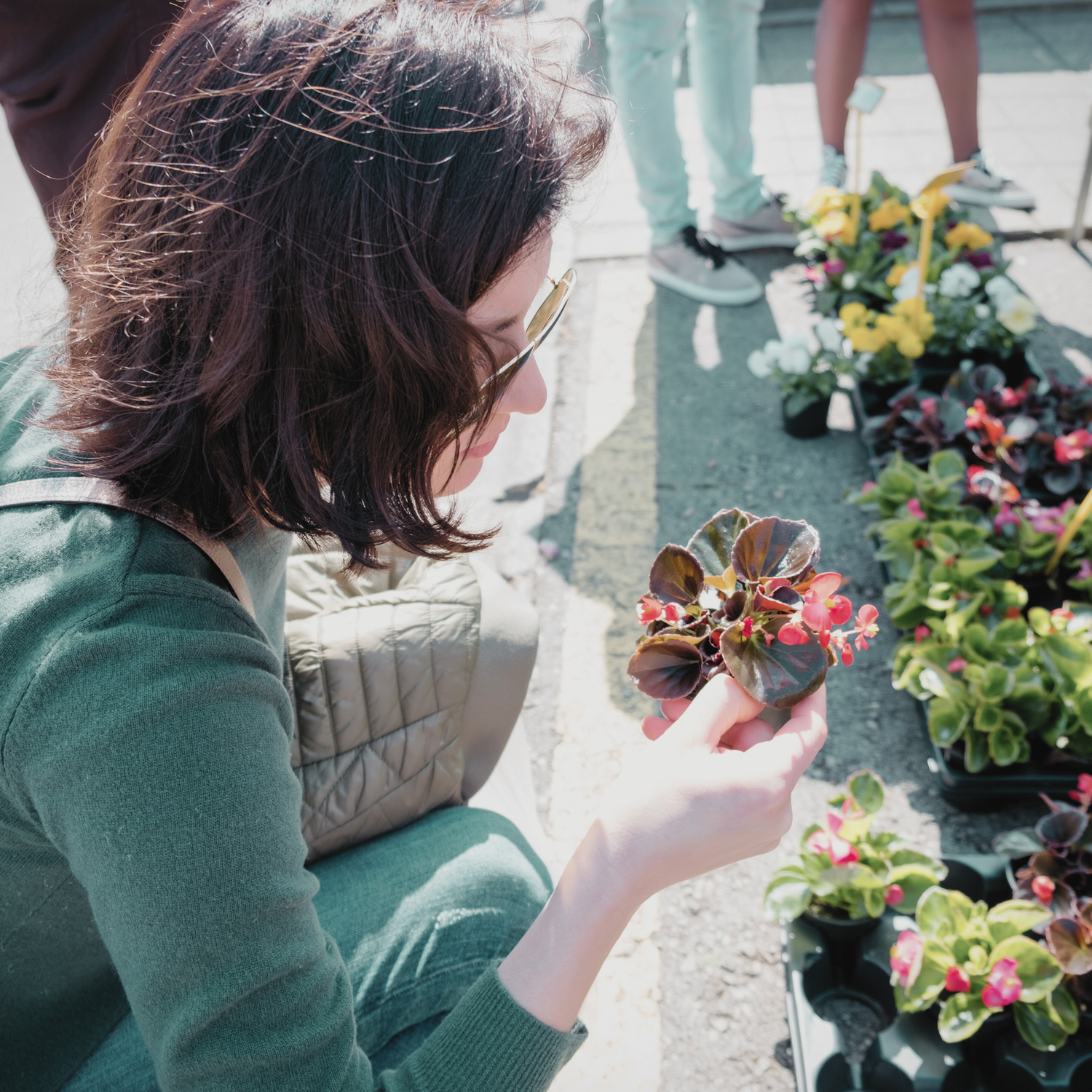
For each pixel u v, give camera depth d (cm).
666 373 309
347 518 67
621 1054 154
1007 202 363
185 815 61
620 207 397
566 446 285
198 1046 63
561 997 74
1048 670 175
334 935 103
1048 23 511
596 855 76
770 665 84
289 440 63
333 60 60
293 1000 66
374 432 64
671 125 321
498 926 108
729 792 75
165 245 62
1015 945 138
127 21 181
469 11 66
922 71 486
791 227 360
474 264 61
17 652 63
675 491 265
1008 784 178
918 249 312
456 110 60
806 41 531
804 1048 144
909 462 241
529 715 211
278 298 60
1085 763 176
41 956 85
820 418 273
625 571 242
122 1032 99
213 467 68
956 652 186
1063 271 334
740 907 172
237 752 65
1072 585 198
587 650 223
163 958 62
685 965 165
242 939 63
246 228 59
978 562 193
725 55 323
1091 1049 139
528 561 246
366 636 124
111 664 62
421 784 125
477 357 64
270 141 58
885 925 158
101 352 67
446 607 131
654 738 97
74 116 193
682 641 90
